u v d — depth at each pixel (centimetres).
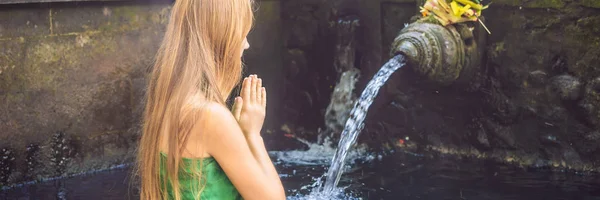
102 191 505
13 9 517
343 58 616
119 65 585
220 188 198
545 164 532
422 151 595
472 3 498
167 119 196
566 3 495
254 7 647
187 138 192
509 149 550
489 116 555
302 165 558
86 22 559
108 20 571
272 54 670
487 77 547
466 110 567
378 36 598
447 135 584
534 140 535
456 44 509
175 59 200
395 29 584
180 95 195
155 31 604
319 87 648
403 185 487
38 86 540
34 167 546
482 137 562
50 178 555
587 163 511
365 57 612
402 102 601
